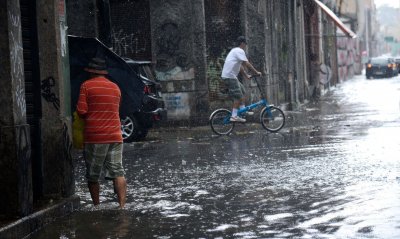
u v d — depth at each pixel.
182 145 14.48
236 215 7.16
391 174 9.19
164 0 19.52
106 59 14.77
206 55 19.59
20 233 6.61
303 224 6.58
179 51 19.52
